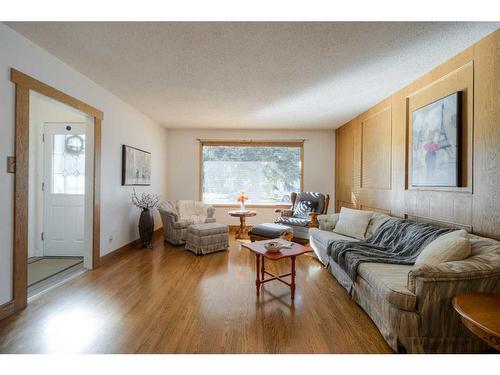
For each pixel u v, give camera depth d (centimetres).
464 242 187
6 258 210
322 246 347
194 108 428
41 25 206
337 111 440
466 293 159
